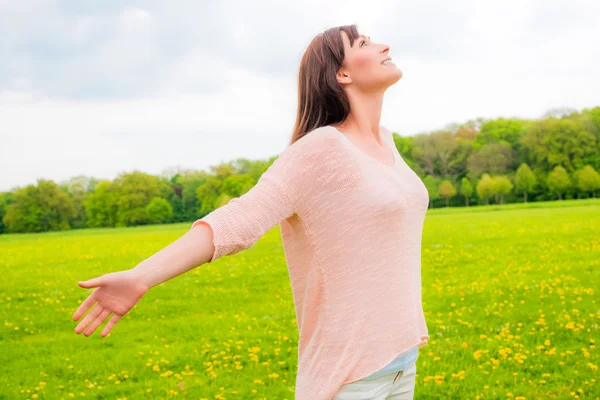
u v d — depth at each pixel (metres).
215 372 6.10
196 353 6.90
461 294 9.55
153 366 6.39
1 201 76.12
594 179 67.38
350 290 1.87
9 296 12.02
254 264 15.19
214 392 5.42
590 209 32.19
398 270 1.92
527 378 5.35
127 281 1.58
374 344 1.86
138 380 6.08
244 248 1.69
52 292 12.43
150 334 8.16
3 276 15.18
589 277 10.70
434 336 7.06
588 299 8.82
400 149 81.12
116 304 1.60
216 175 82.75
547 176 71.81
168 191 83.50
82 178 85.75
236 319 8.84
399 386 2.01
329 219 1.85
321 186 1.84
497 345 6.42
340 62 2.09
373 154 2.08
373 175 1.91
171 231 39.62
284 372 6.02
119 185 79.75
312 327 1.97
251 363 6.41
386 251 1.89
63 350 7.46
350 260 1.86
